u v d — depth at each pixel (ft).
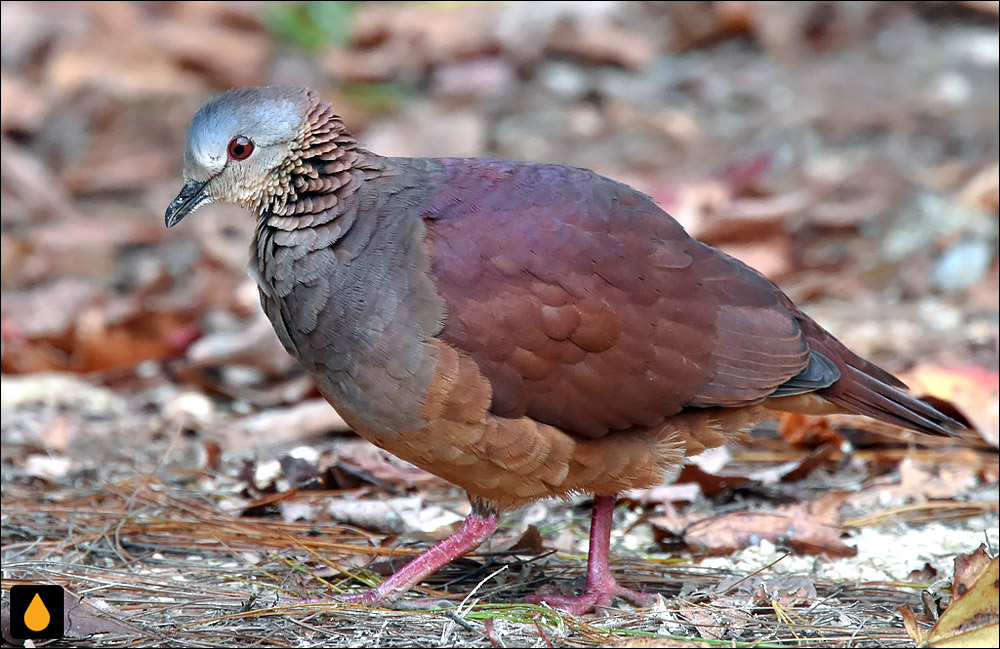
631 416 26.50
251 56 69.77
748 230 48.96
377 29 71.97
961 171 53.72
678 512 32.86
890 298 46.88
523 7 73.51
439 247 25.86
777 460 35.88
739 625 24.99
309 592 27.50
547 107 64.69
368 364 25.68
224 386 43.14
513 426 25.86
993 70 62.23
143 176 61.77
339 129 26.89
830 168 55.57
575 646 24.34
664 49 69.21
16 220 57.67
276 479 33.96
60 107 65.98
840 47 66.95
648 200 27.68
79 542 30.27
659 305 26.43
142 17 71.82
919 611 26.32
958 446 35.81
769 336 27.30
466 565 29.68
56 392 42.14
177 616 25.84
